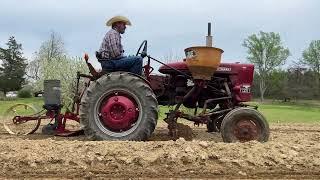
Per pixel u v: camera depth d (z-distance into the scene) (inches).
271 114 1037.2
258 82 3132.4
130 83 333.1
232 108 353.1
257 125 327.0
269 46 3065.9
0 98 2487.7
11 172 249.1
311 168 260.4
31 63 2290.8
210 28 342.6
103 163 259.3
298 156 275.3
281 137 399.2
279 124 637.3
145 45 358.6
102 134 330.6
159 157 262.7
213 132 397.7
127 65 350.3
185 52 349.7
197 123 362.9
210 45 341.4
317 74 3083.2
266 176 249.6
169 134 379.9
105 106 333.4
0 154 265.4
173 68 358.9
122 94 336.5
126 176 245.8
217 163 263.0
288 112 1178.6
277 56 3090.6
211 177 246.7
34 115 405.4
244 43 3120.1
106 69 353.1
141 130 331.3
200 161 263.0
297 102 2770.7
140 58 352.2
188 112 385.4
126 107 331.0
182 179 242.8
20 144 284.7
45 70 1140.5
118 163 259.3
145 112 332.8
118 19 359.9
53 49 2126.0
